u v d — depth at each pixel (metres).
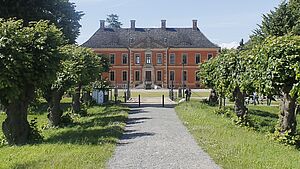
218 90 25.30
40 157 11.92
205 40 103.38
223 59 23.61
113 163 11.23
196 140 15.23
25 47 15.56
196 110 29.55
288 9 44.75
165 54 101.69
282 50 14.52
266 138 15.31
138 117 26.09
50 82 16.39
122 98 51.81
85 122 23.12
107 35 104.81
